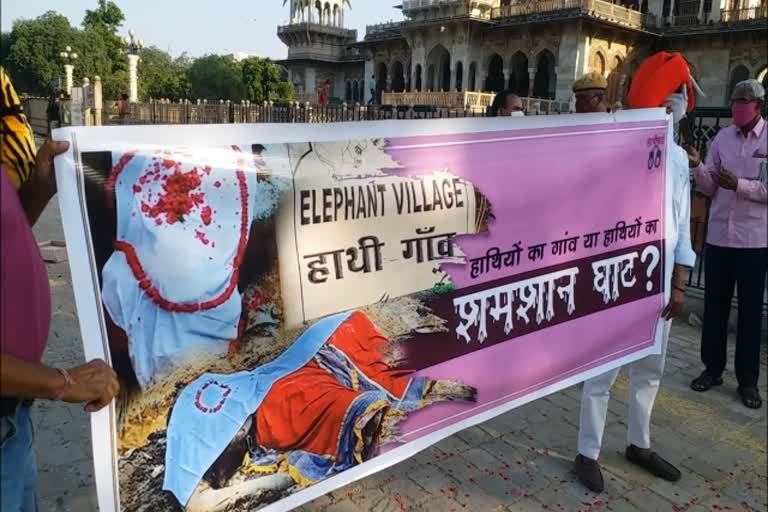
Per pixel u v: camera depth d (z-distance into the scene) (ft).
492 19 132.05
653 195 10.41
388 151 7.42
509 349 8.93
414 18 146.51
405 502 9.67
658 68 10.61
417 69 148.25
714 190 13.91
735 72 115.75
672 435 12.30
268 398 6.52
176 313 5.91
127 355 5.65
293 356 6.73
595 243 9.75
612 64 124.16
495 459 11.04
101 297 5.53
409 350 7.81
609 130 9.66
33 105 109.60
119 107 90.48
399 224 7.57
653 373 10.78
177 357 5.94
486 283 8.56
